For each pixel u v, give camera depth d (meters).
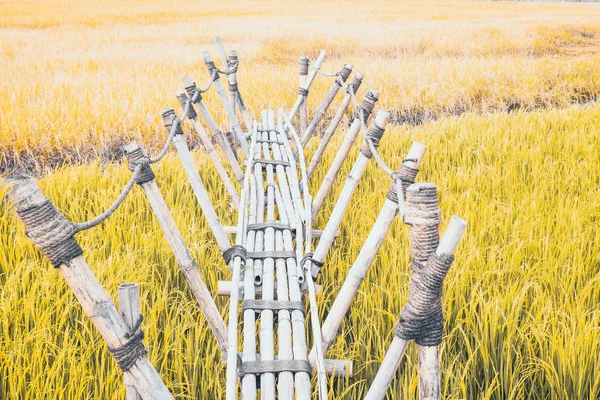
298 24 16.42
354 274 2.03
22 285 2.78
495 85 8.77
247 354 1.95
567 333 2.41
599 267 3.09
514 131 5.99
